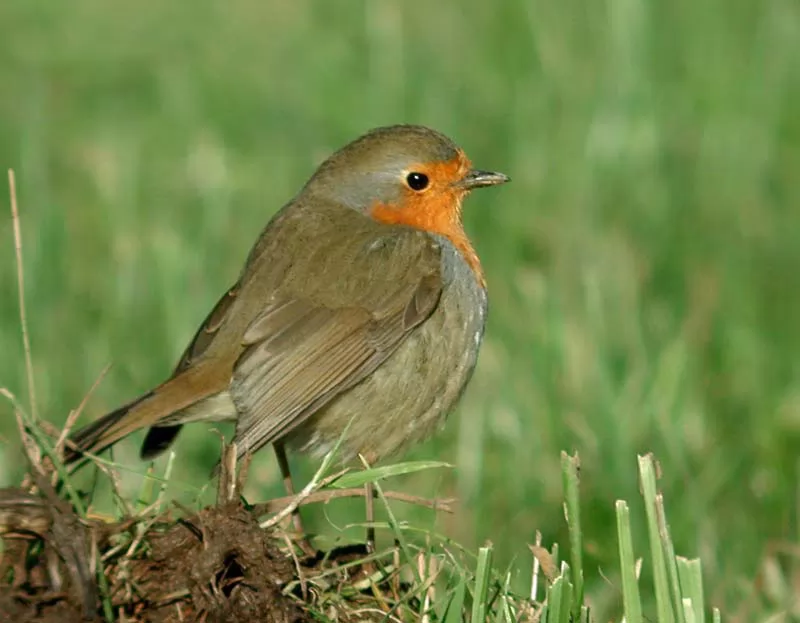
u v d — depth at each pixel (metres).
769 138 15.80
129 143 16.47
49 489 7.04
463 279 9.61
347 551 8.12
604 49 16.56
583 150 15.27
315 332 9.15
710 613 9.34
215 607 7.16
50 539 6.97
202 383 8.98
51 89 18.03
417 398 9.40
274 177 15.63
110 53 18.69
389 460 9.95
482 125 16.22
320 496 7.74
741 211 14.91
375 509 10.48
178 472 10.93
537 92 16.31
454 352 9.52
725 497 11.04
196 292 13.15
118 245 14.22
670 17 17.52
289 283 9.30
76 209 15.32
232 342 9.12
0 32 19.08
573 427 11.15
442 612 7.58
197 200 15.27
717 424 11.84
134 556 7.28
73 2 19.58
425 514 10.45
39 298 13.22
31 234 14.16
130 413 8.73
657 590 7.43
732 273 13.91
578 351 11.81
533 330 12.42
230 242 14.39
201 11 19.39
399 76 16.61
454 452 11.27
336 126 16.56
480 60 17.12
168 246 13.50
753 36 17.45
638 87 15.74
